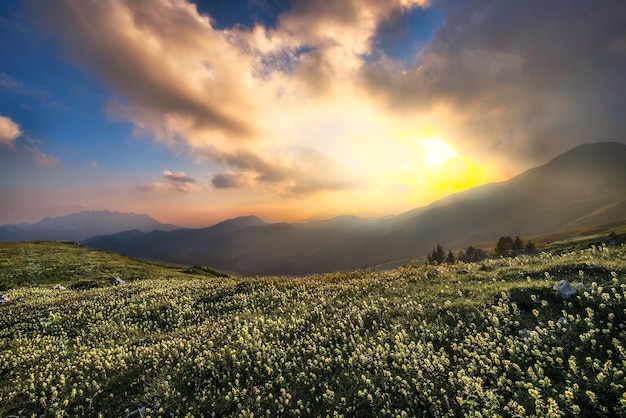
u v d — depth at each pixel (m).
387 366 13.04
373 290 22.55
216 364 15.73
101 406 14.20
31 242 114.25
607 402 9.05
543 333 12.16
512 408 9.59
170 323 24.64
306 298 24.00
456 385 11.09
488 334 12.95
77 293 39.97
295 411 11.81
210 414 12.60
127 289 38.16
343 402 11.80
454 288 18.92
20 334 25.20
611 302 12.63
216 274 86.31
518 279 17.98
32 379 16.53
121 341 21.83
